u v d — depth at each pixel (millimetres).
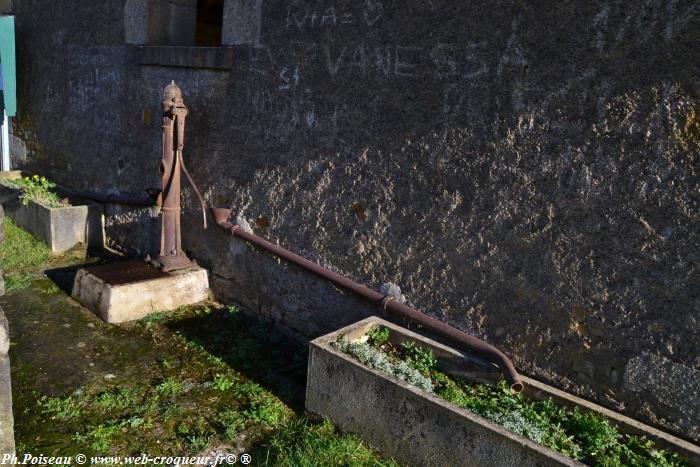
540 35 3141
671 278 2838
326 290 4406
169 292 5043
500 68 3309
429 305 3777
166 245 5266
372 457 3215
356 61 4004
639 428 2912
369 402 3252
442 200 3654
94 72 6383
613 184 2979
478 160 3463
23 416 3467
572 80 3057
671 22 2719
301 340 4629
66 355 4207
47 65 7227
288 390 3910
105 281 4855
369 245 4074
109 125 6289
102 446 3229
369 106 3973
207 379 4004
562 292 3207
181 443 3312
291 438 3371
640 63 2830
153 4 5605
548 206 3211
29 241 6453
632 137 2893
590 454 2818
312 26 4246
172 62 5328
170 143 5094
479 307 3547
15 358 4113
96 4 6180
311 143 4371
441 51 3551
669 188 2807
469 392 3359
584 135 3047
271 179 4703
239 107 4871
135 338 4535
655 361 2920
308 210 4449
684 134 2736
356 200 4129
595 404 3127
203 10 8688
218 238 5250
